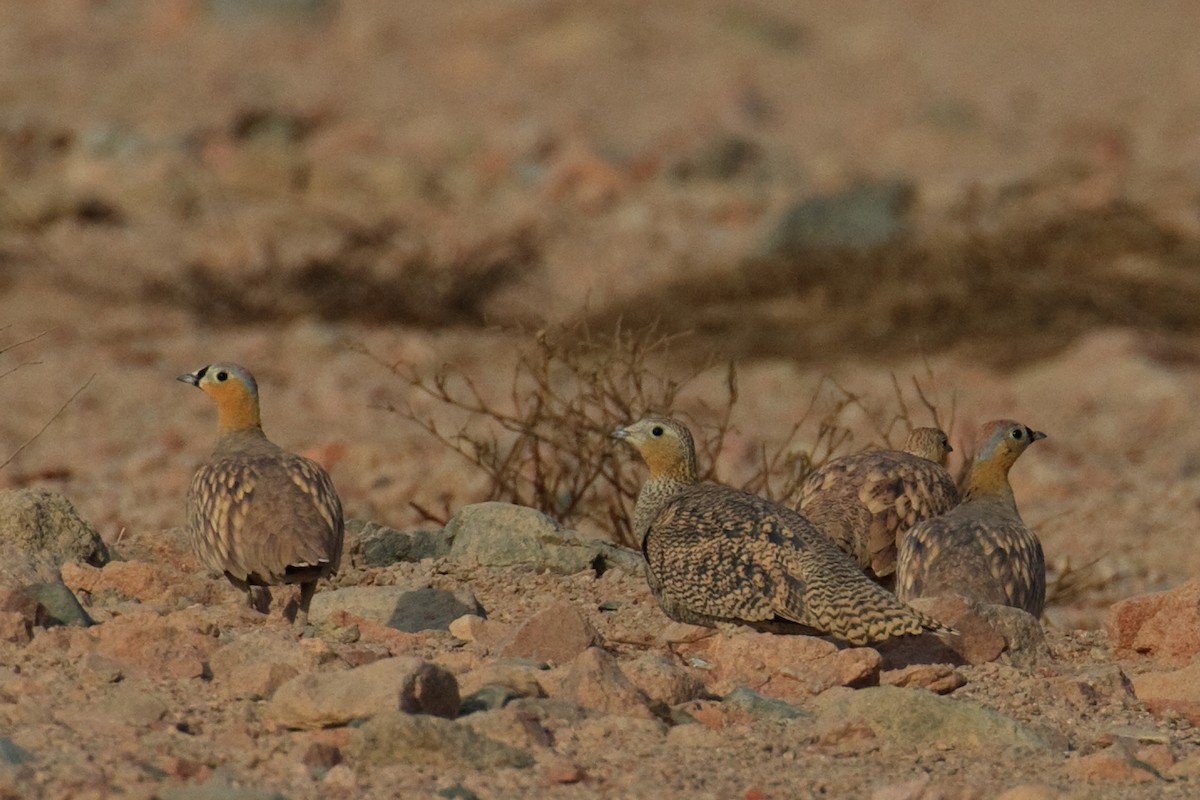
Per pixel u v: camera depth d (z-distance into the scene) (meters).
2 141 27.75
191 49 35.38
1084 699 7.25
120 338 20.48
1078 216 23.39
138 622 7.04
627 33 37.12
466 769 5.95
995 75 37.47
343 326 21.81
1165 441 16.62
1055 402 18.17
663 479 8.31
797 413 17.44
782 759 6.32
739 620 7.55
